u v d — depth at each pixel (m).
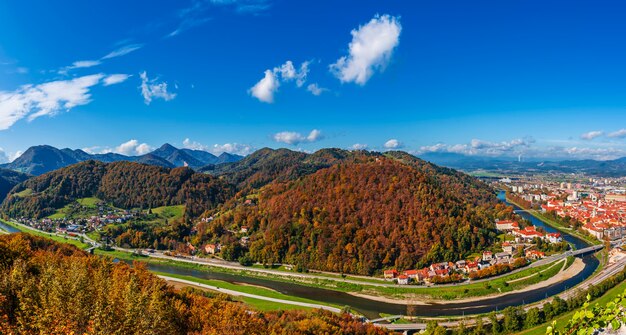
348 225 181.00
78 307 43.66
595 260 170.25
